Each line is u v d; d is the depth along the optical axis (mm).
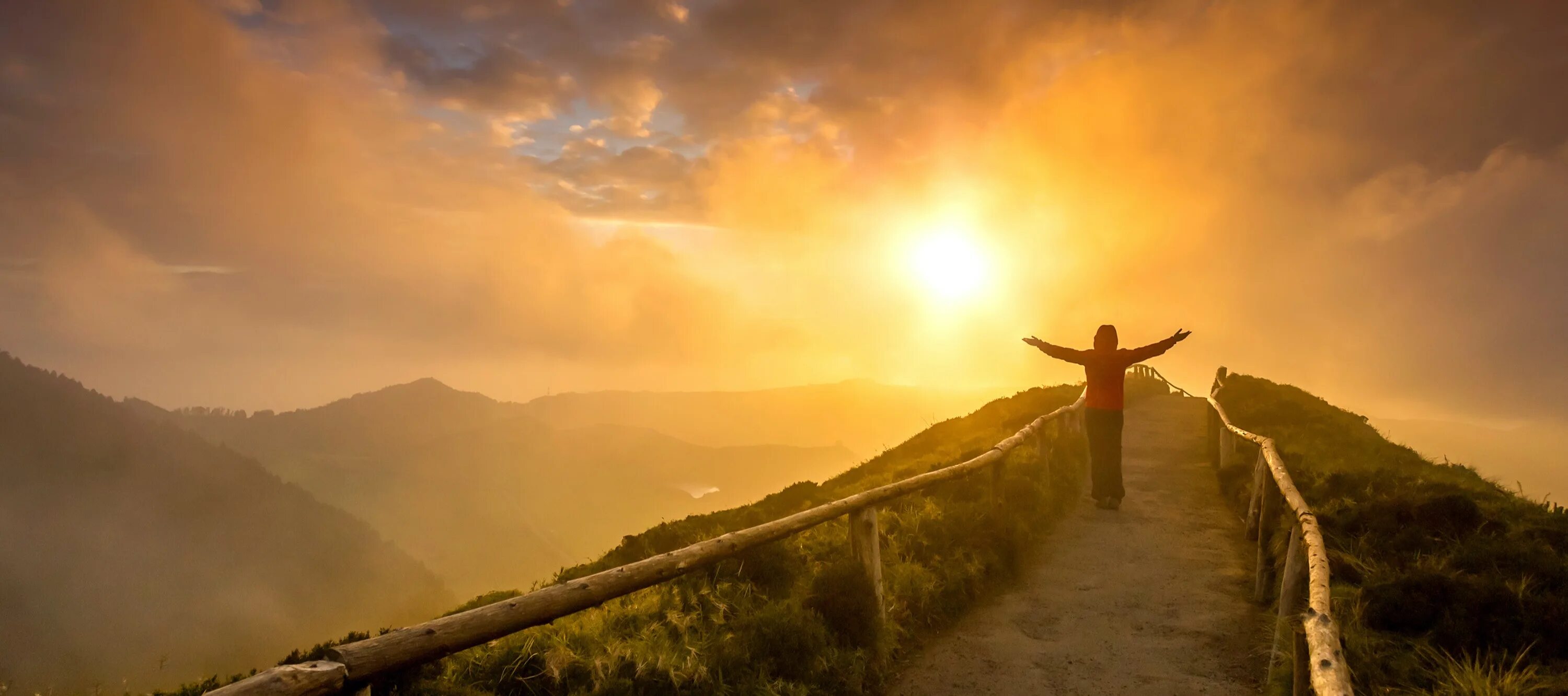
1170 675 6461
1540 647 5035
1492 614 5430
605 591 4586
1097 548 10461
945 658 6930
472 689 4562
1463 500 7773
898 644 6980
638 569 4875
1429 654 5145
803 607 6453
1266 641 6906
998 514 9500
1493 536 7062
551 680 4965
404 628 3709
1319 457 13016
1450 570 6375
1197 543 10617
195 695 4883
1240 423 18250
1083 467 14797
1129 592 8641
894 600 7336
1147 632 7457
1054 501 12203
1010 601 8383
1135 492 14078
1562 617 5254
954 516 9320
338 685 3135
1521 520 7828
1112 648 7062
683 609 6215
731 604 6375
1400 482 9680
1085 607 8180
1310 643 3859
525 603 4164
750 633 5824
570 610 4379
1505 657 4895
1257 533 10531
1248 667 6570
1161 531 11297
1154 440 20953
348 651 3365
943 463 14625
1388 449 13906
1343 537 7812
